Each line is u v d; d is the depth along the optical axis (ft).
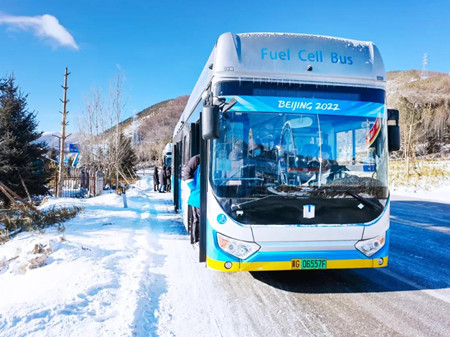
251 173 14.06
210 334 11.53
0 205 42.37
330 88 14.93
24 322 11.42
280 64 14.74
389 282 16.70
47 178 49.21
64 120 51.80
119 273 17.07
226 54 14.55
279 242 13.85
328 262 14.10
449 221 33.37
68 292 14.06
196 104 21.75
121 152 67.92
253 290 15.57
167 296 14.73
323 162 14.40
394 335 11.52
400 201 49.26
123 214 36.73
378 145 15.02
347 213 14.30
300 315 13.03
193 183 19.43
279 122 14.44
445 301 14.39
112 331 11.08
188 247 23.18
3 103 43.83
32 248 18.67
